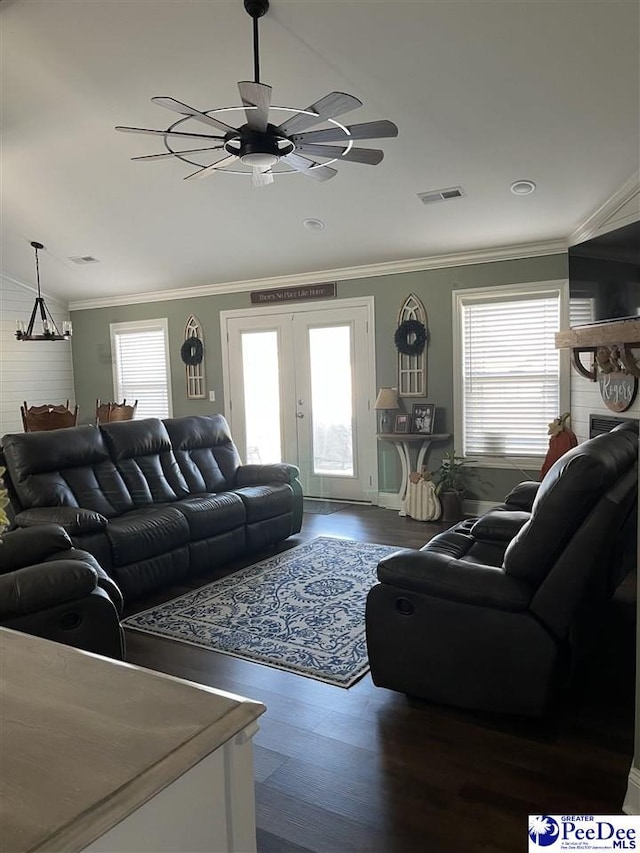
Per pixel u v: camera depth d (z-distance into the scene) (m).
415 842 1.83
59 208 5.70
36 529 2.91
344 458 6.66
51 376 8.24
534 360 5.58
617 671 2.85
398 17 3.06
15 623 2.41
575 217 4.88
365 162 3.32
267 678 2.86
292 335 6.84
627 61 3.10
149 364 7.92
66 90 3.96
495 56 3.21
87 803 0.75
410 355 6.12
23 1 3.22
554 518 2.24
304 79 3.62
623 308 3.85
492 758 2.22
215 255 6.39
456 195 4.73
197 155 4.65
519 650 2.31
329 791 2.06
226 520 4.48
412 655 2.53
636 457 2.52
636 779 1.89
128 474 4.56
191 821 0.86
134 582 3.84
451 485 5.82
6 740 0.89
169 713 0.96
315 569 4.41
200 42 3.42
